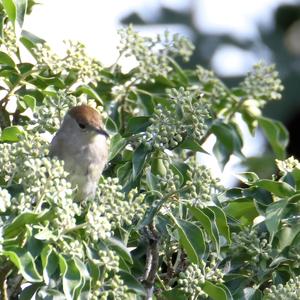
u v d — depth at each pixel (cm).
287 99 1827
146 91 1244
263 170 1445
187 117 1033
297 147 1819
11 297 943
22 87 1138
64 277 842
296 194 1021
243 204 1062
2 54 1080
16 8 1046
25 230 873
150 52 1208
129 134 1093
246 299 988
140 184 1047
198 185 962
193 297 948
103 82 1211
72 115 1156
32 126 1080
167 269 1044
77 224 952
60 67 1102
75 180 1145
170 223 991
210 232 973
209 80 1326
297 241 998
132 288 922
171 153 1091
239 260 1021
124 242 953
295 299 934
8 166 938
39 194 882
